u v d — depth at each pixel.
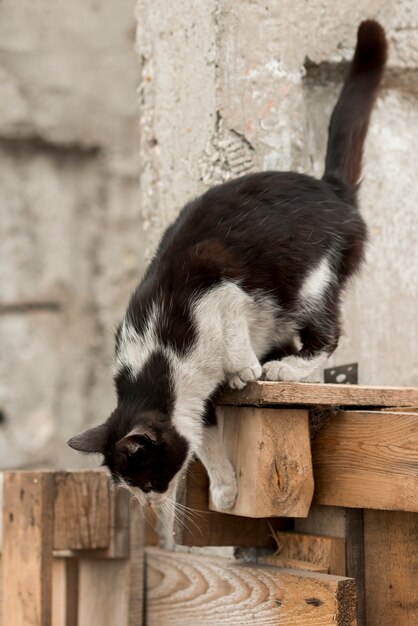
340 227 4.53
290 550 4.18
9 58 8.42
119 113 8.83
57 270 8.76
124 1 8.80
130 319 4.31
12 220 8.64
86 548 4.57
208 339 4.13
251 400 3.78
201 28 4.91
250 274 4.24
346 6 5.00
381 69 4.86
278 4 4.86
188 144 5.03
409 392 3.95
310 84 5.03
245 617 4.11
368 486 3.80
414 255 5.27
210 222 4.35
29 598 4.45
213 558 4.45
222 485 3.91
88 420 8.80
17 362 8.63
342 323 4.68
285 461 3.82
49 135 8.60
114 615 4.70
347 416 3.90
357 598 3.99
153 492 4.20
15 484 4.54
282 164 4.88
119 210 8.91
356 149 4.78
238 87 4.83
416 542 3.88
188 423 4.09
